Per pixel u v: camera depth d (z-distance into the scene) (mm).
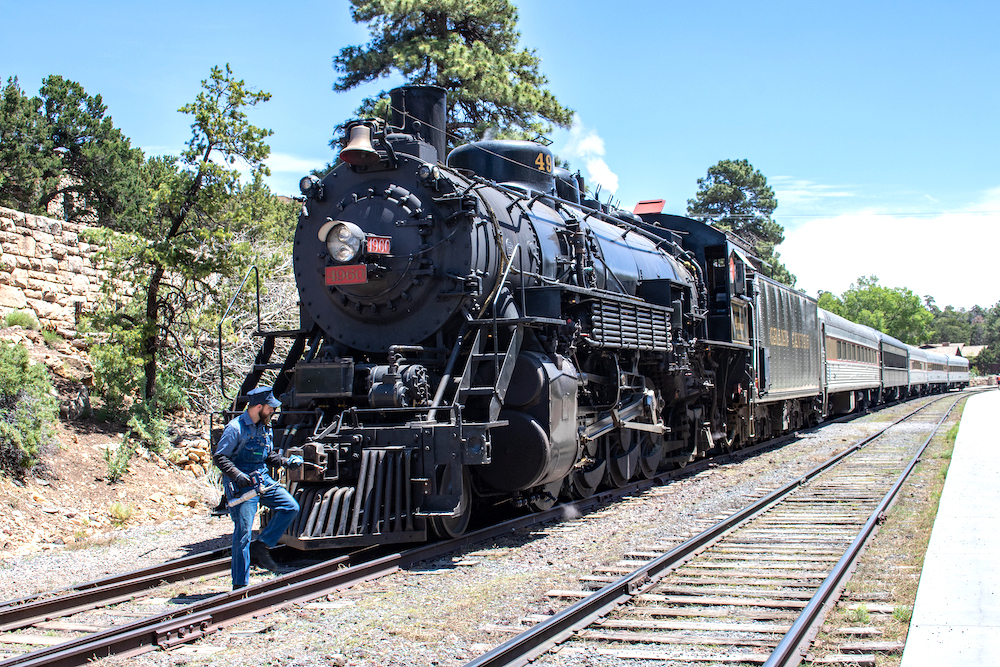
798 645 4262
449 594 5586
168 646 4551
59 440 10328
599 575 6000
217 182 12031
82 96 25031
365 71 21281
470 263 7438
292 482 6895
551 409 7543
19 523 8250
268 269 13422
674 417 12031
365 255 7457
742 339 13766
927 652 4129
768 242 48219
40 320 13156
